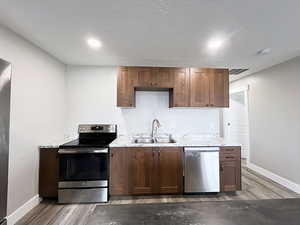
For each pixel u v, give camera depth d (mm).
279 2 1620
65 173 2678
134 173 2859
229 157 2936
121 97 3191
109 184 2824
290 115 3230
